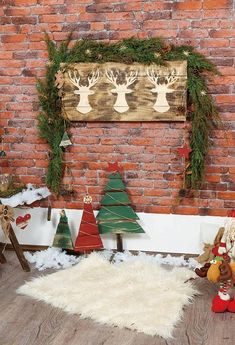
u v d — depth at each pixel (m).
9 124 3.68
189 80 3.30
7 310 2.82
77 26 3.43
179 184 3.49
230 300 2.83
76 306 2.82
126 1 3.34
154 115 3.39
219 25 3.25
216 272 2.81
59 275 3.23
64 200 3.69
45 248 3.73
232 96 3.31
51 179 3.63
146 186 3.55
